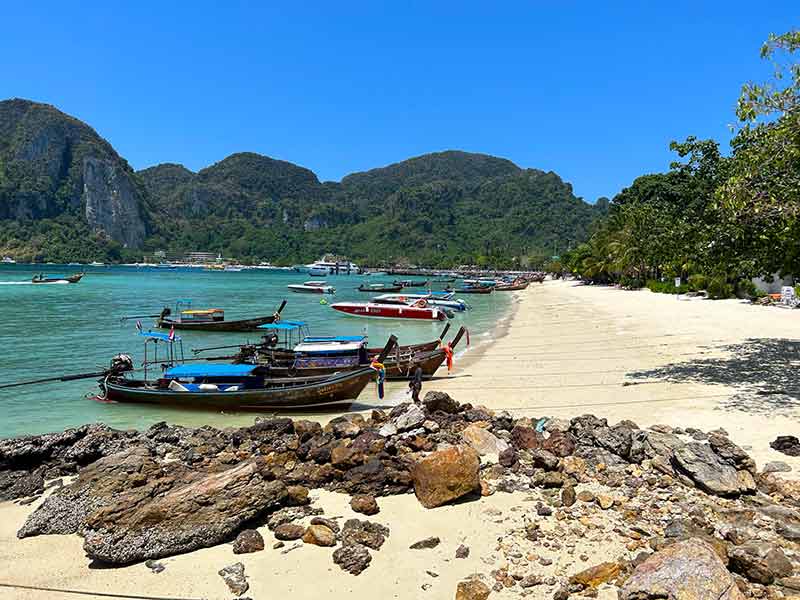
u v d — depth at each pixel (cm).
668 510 736
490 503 786
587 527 701
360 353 1953
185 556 675
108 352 2464
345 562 638
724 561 589
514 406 1430
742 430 1069
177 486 766
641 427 1124
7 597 597
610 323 3366
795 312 3359
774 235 1324
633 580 535
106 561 658
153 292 7256
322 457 928
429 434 1016
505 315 4562
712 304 4209
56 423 1405
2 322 3512
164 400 1523
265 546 693
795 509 715
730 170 1533
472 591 562
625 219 7600
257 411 1494
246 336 3338
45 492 913
